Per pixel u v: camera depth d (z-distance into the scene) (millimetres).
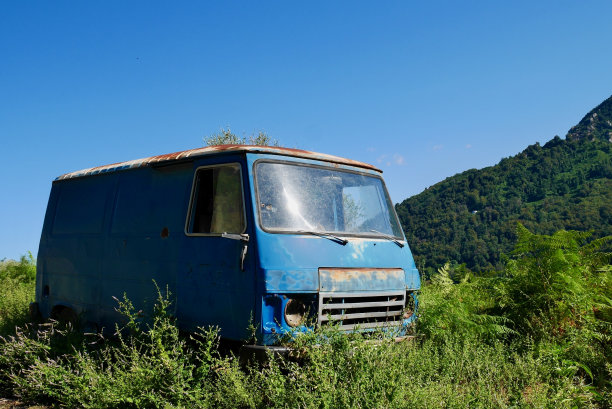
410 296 5910
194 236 5602
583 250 7117
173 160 6133
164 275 5910
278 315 4836
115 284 6656
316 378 4289
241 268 4980
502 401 4250
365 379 4172
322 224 5465
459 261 160625
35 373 5535
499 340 6297
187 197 5828
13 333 7797
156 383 4793
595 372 5375
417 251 186750
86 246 7297
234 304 5027
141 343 5559
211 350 5230
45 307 8039
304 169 5664
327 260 5188
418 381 4441
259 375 4641
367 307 5379
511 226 182375
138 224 6477
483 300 7551
